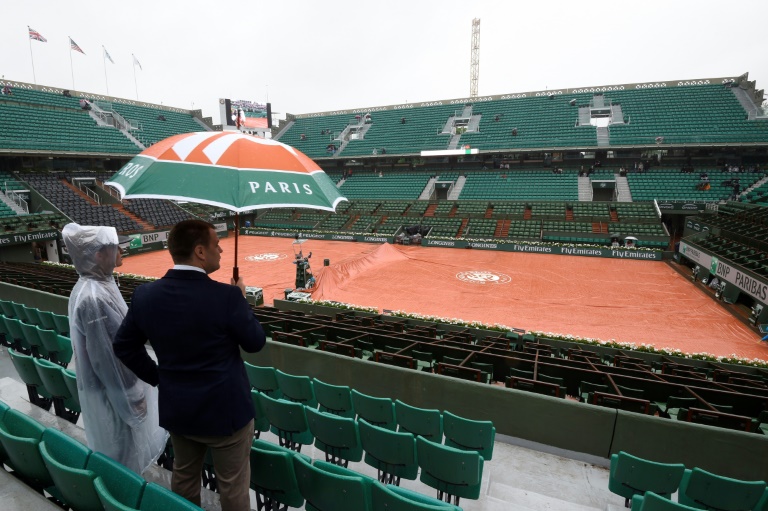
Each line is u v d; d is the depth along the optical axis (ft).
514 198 124.06
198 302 7.97
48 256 90.22
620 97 145.28
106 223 102.83
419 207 128.67
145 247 103.04
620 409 21.42
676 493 19.01
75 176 118.73
